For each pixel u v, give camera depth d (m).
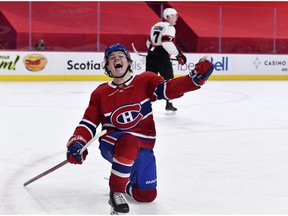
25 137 5.46
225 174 3.88
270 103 9.37
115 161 2.85
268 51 20.23
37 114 7.40
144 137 2.96
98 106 3.00
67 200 3.15
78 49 18.81
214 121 6.89
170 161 4.32
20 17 18.70
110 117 2.94
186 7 20.48
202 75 2.72
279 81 15.59
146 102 2.97
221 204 3.10
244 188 3.48
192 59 15.27
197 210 2.97
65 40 18.72
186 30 19.86
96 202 3.12
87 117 2.98
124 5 20.08
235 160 4.39
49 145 5.00
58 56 14.22
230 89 12.45
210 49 19.73
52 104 8.72
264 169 4.07
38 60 14.05
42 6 19.06
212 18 20.31
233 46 19.91
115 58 2.90
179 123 6.64
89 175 3.80
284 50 20.30
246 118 7.26
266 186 3.54
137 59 14.70
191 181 3.66
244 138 5.54
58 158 4.40
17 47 18.42
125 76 2.99
